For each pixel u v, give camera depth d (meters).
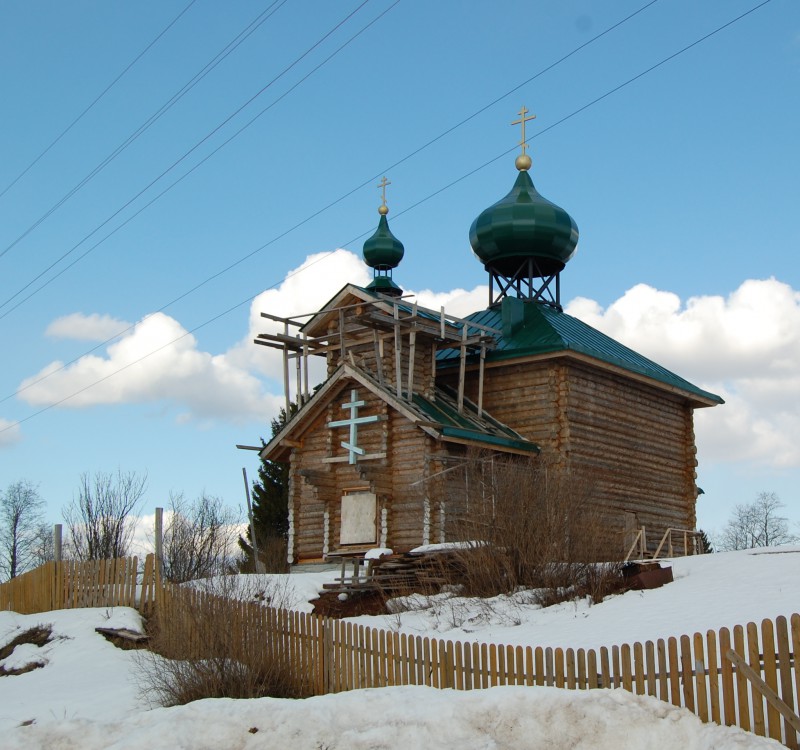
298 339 37.25
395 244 53.28
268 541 45.91
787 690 12.70
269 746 14.57
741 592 21.22
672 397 42.16
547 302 43.50
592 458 37.22
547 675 15.15
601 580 23.62
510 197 43.78
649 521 39.44
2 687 23.88
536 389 37.06
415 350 37.03
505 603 24.12
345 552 35.25
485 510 26.58
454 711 14.28
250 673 19.00
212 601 20.14
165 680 19.20
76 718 16.80
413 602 25.53
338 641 18.95
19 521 81.06
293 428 36.84
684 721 13.25
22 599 33.47
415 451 34.41
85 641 26.53
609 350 39.91
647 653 14.04
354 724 14.80
